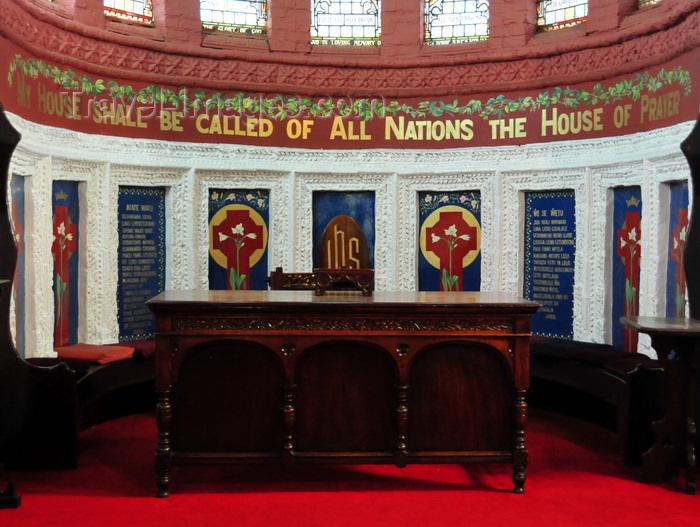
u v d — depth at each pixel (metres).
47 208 6.19
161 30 7.25
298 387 4.58
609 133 6.86
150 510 4.17
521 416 4.51
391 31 7.66
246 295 4.91
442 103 7.64
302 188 7.70
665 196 6.25
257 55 7.50
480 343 4.52
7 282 4.29
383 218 7.74
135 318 7.16
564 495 4.43
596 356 5.79
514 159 7.41
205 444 4.55
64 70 6.46
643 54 6.47
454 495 4.43
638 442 5.00
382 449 4.62
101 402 6.22
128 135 7.00
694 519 4.04
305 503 4.29
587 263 6.96
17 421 4.86
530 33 7.43
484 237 7.55
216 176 7.46
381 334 4.48
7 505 4.19
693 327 4.34
